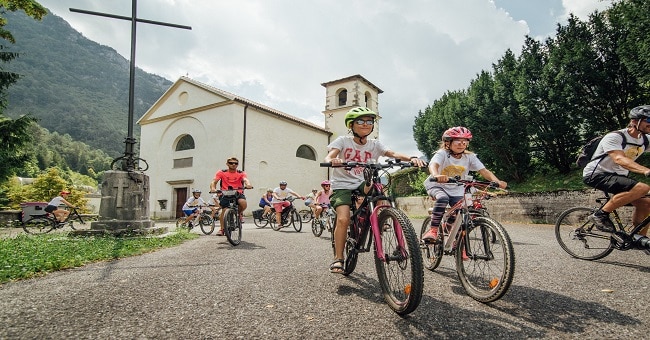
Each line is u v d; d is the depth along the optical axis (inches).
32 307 102.8
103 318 93.7
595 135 529.0
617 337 82.4
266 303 107.7
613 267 161.2
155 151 1024.9
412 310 92.0
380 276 109.9
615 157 158.4
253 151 921.5
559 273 149.7
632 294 117.2
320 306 104.7
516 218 487.2
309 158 1134.4
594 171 173.5
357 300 111.0
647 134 163.9
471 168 157.2
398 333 84.4
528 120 584.4
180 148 1000.9
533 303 107.9
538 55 593.3
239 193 273.0
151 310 100.6
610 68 490.3
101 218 319.9
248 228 486.9
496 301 110.3
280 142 1007.6
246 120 913.5
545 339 81.3
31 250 211.2
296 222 418.9
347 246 138.4
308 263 177.9
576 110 525.7
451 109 768.3
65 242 262.7
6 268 152.2
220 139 898.1
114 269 162.6
